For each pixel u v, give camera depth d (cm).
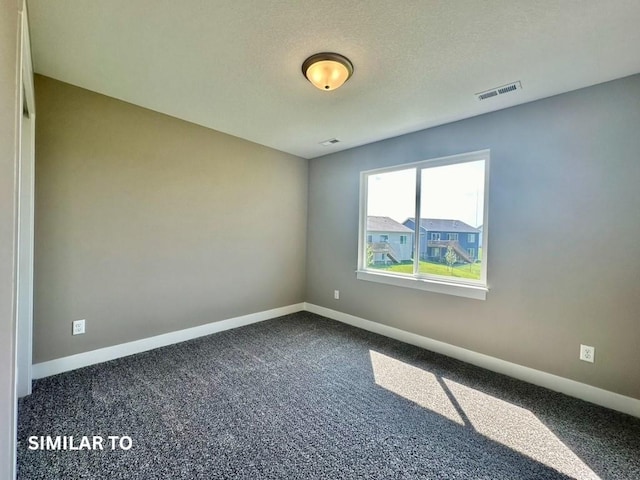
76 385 216
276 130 318
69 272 236
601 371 209
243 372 245
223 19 155
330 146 372
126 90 238
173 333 300
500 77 205
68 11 150
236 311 356
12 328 102
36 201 218
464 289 275
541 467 151
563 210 224
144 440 162
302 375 242
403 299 324
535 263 237
